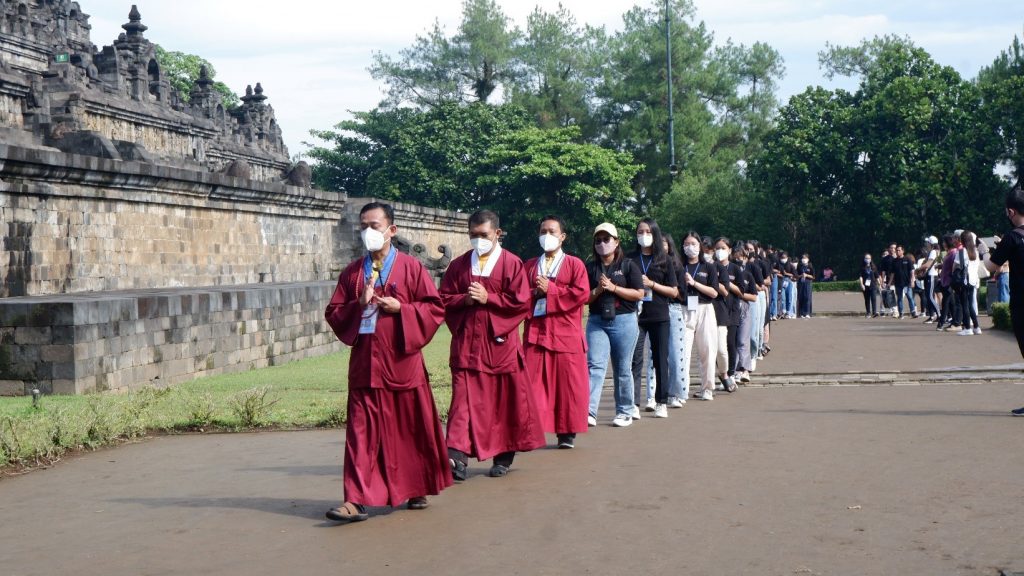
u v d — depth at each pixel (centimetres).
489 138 6203
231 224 2489
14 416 962
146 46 3850
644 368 1530
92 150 2378
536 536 567
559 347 858
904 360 1623
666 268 1038
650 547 536
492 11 6900
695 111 6638
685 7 6844
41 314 1223
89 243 1848
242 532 591
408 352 627
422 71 6862
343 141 6738
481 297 739
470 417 739
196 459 841
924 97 5247
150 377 1391
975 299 2161
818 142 5528
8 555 549
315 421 1018
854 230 5762
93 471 795
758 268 1502
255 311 1723
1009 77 5397
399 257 648
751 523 580
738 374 1351
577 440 902
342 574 502
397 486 625
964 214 5191
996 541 530
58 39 3591
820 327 2598
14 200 1631
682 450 831
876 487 668
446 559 525
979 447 811
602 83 7038
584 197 5875
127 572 511
